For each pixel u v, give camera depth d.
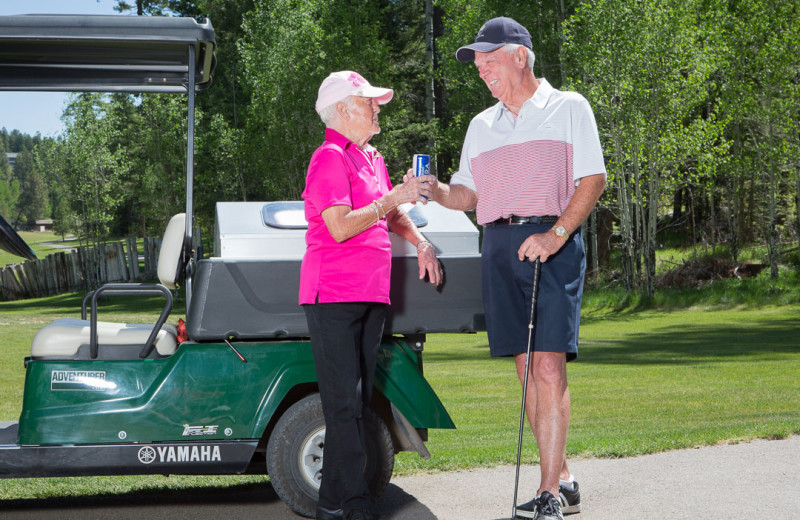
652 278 27.45
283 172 30.92
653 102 25.62
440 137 31.33
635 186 28.53
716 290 27.33
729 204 32.03
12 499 4.56
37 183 154.12
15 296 39.03
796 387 9.24
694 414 7.62
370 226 3.58
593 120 3.71
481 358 15.06
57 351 3.93
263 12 31.69
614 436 5.95
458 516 3.95
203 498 4.49
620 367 12.34
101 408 3.83
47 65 4.64
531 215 3.69
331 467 3.62
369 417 3.91
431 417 3.94
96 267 38.75
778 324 20.78
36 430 3.80
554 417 3.63
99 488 4.84
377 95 3.66
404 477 4.85
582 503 4.06
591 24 25.44
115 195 39.78
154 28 4.10
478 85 28.42
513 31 3.72
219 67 40.41
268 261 3.89
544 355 3.67
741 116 28.23
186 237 4.23
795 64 27.41
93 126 37.88
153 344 3.98
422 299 4.01
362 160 3.75
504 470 4.95
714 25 27.09
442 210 4.40
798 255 30.53
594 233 30.61
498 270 3.77
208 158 35.19
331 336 3.59
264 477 5.16
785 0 27.67
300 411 3.92
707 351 14.76
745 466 4.70
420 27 40.19
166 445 3.85
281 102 30.17
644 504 3.99
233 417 3.88
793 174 29.38
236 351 3.90
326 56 30.25
